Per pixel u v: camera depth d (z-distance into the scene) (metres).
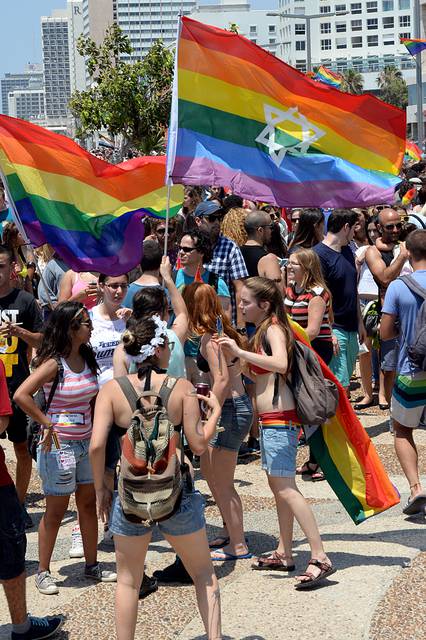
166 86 27.31
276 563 5.70
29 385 5.45
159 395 4.34
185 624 5.04
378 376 10.39
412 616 4.97
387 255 9.60
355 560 5.77
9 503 4.73
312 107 6.71
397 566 5.64
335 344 7.67
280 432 5.45
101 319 6.37
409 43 29.39
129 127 27.64
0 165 6.90
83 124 28.56
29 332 6.55
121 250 7.20
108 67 27.67
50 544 5.58
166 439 4.19
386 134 6.84
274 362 5.29
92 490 5.61
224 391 5.66
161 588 5.55
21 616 4.80
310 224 8.70
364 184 6.75
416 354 6.20
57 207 7.05
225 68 6.50
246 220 8.38
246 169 6.52
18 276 8.98
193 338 6.50
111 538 6.32
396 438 6.63
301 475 7.75
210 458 5.96
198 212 8.12
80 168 7.11
